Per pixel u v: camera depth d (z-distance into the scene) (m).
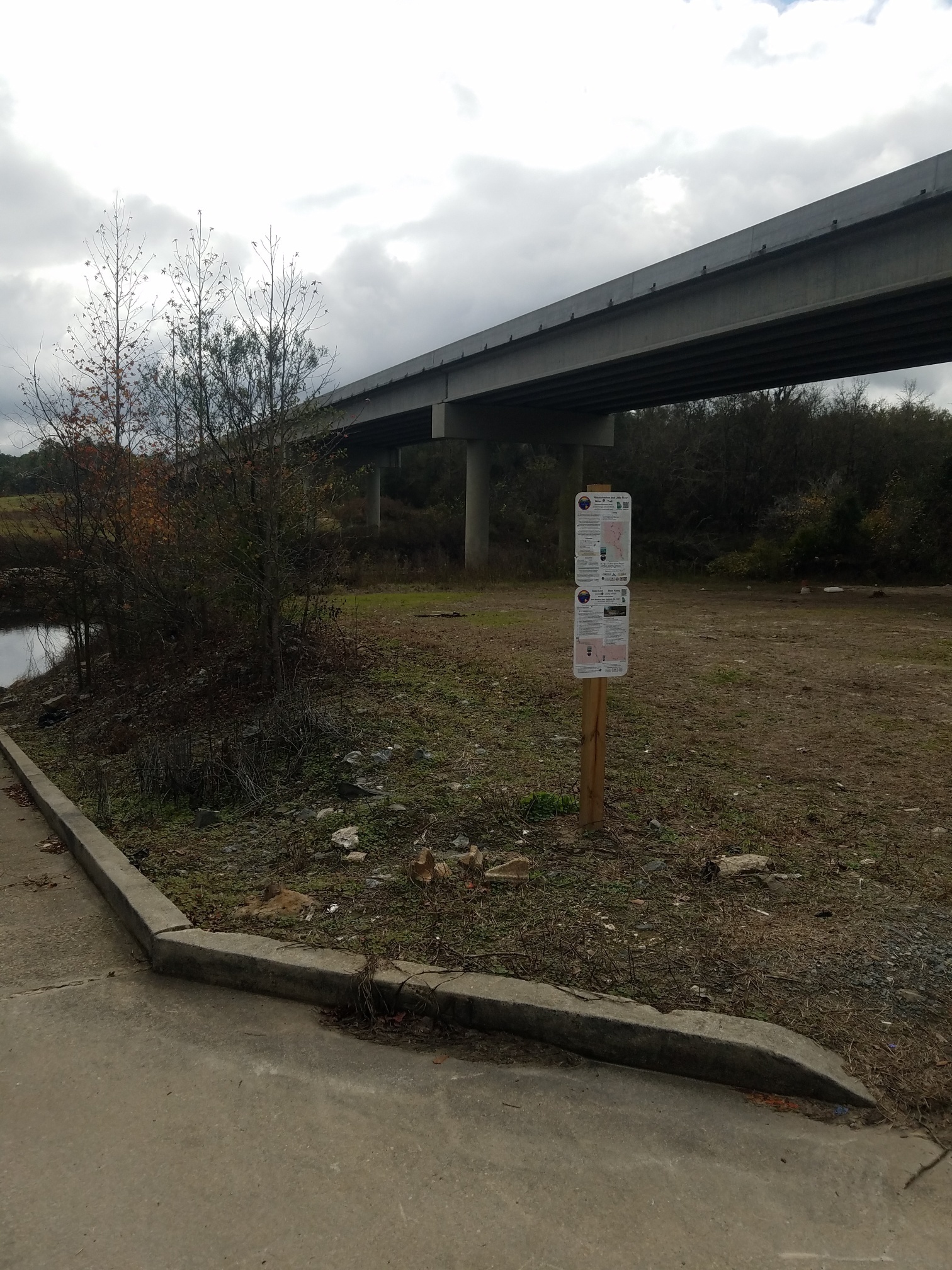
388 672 10.04
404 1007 3.95
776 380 28.91
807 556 30.06
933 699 8.81
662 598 23.03
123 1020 4.02
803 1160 3.03
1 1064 3.68
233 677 10.25
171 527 11.65
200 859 5.88
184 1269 2.60
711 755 7.08
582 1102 3.36
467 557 36.72
